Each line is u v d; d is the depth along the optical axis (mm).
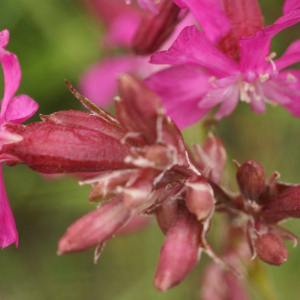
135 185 145
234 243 176
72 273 256
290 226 235
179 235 148
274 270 240
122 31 229
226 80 161
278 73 167
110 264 256
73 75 251
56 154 151
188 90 167
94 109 156
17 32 248
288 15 152
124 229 196
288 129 245
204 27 153
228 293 185
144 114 144
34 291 253
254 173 157
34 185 235
